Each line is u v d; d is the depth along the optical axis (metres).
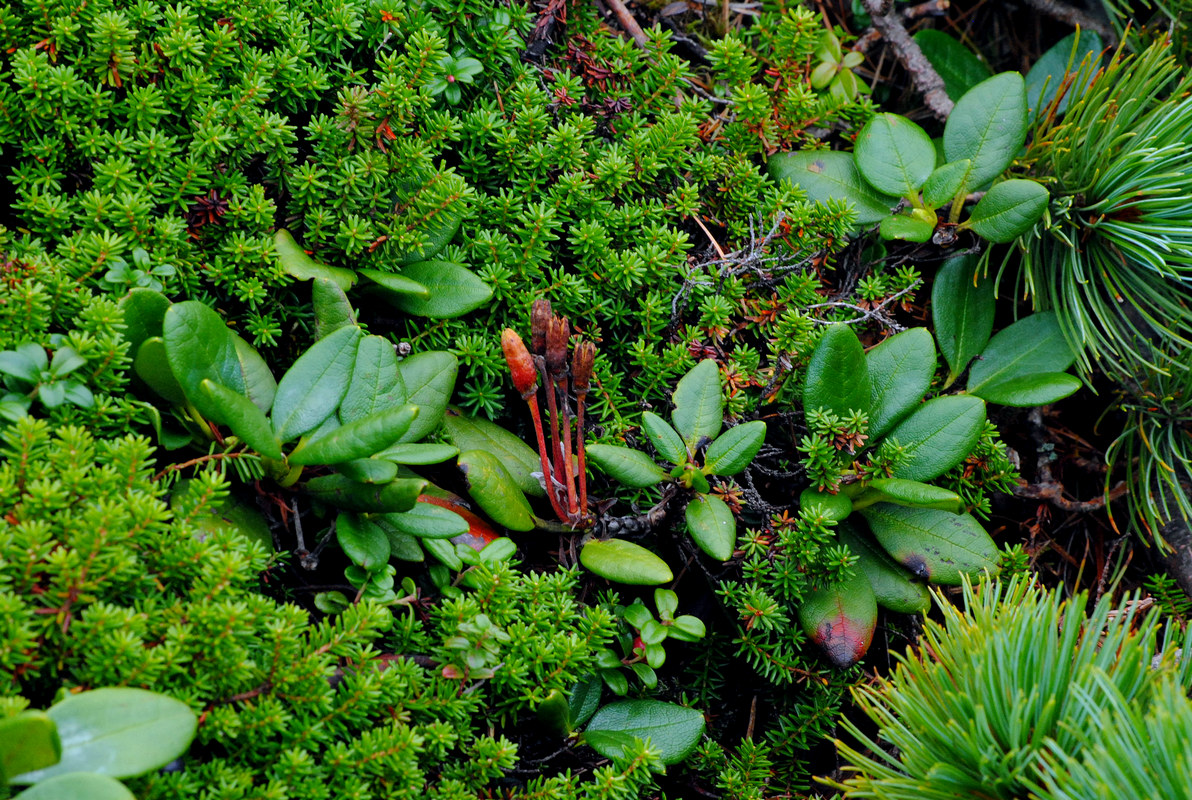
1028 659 0.76
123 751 0.72
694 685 0.83
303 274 0.80
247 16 0.81
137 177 0.80
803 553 0.82
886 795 0.76
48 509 0.75
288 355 0.82
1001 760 0.75
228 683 0.75
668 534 0.84
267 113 0.81
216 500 0.76
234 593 0.75
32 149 0.79
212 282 0.81
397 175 0.83
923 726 0.77
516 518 0.80
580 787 0.79
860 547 0.84
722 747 0.84
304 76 0.81
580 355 0.79
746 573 0.82
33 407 0.77
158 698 0.73
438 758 0.78
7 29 0.79
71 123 0.79
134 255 0.79
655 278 0.84
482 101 0.84
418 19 0.83
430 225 0.82
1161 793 0.73
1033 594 0.77
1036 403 0.84
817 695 0.83
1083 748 0.74
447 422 0.82
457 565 0.79
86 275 0.78
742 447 0.81
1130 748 0.73
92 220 0.79
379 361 0.79
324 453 0.77
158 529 0.76
